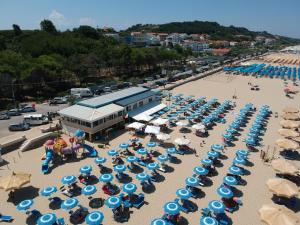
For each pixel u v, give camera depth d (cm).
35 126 4934
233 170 2967
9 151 3766
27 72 6950
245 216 2442
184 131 4566
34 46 10238
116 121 4522
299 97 7312
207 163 3111
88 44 12150
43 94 7400
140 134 4350
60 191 2795
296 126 4341
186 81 9262
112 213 2453
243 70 11656
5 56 7706
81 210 2431
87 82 9125
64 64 8500
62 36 13238
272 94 7662
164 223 2150
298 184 2955
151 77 10181
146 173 2905
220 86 8750
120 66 10675
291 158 3628
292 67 13575
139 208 2523
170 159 3491
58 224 2258
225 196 2480
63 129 4447
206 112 5697
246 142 3884
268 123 5078
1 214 2436
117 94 5356
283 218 2045
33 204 2586
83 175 3061
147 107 5378
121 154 3625
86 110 4306
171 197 2703
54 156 3528
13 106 6272
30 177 2980
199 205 2580
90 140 4059
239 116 5016
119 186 2883
